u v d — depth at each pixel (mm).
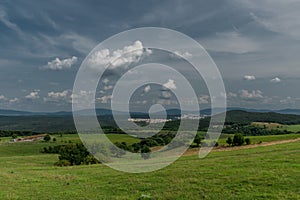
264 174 27453
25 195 26031
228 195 22422
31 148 106750
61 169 43531
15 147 110688
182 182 27328
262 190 23016
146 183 28125
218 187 24766
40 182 31625
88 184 29828
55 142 110938
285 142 63531
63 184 30328
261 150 48219
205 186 25391
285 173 27172
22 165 59188
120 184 28656
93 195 25234
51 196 25469
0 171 41906
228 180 26469
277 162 32750
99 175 34469
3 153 98750
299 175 26156
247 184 24844
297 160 32969
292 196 21125
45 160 72312
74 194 25891
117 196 24438
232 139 66562
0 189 28391
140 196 23688
